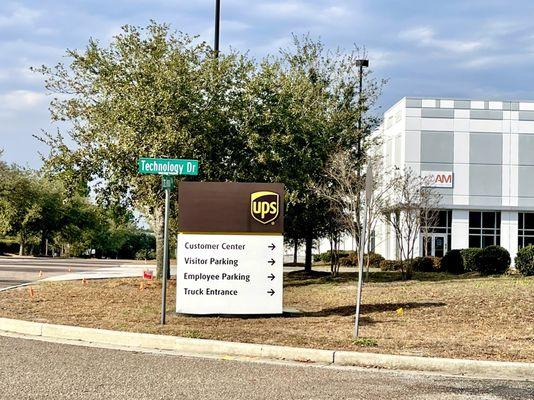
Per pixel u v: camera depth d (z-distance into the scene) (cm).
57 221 6800
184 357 941
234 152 2044
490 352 955
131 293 1728
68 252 7694
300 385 769
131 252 8681
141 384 747
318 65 2978
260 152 2044
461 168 5078
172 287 1902
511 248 5084
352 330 1145
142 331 1088
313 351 936
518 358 919
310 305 1565
